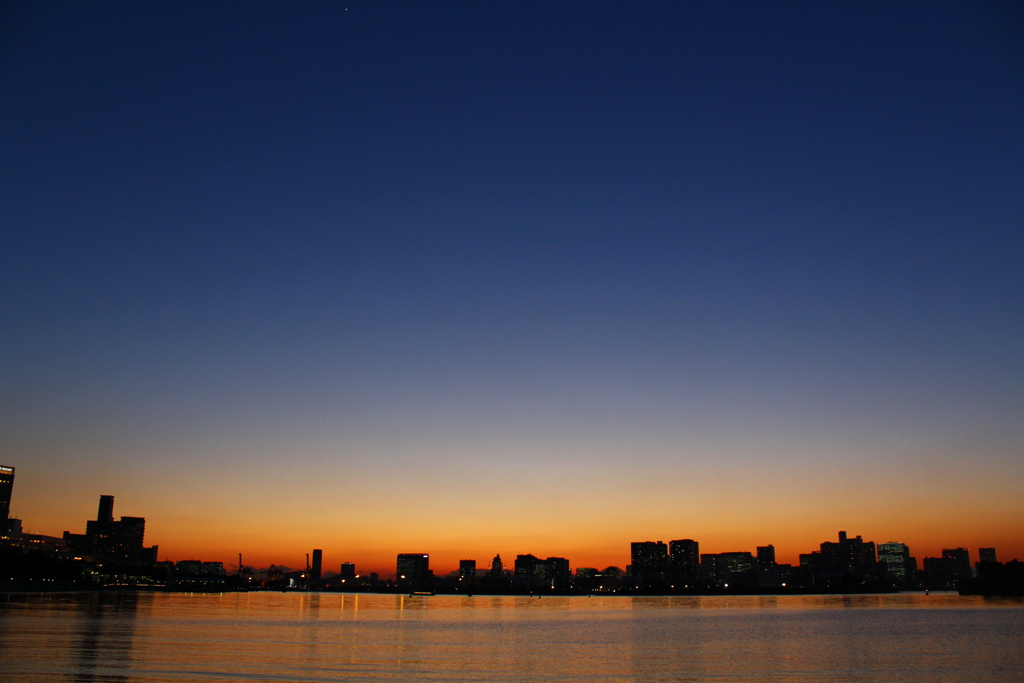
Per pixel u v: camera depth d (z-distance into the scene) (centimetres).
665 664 9950
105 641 10919
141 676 7475
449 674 8631
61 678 7225
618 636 15675
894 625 19612
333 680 7725
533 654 11344
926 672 9156
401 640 13688
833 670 9281
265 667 8525
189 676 7588
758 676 8781
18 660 8431
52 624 14325
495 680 8200
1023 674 8912
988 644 13262
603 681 8262
